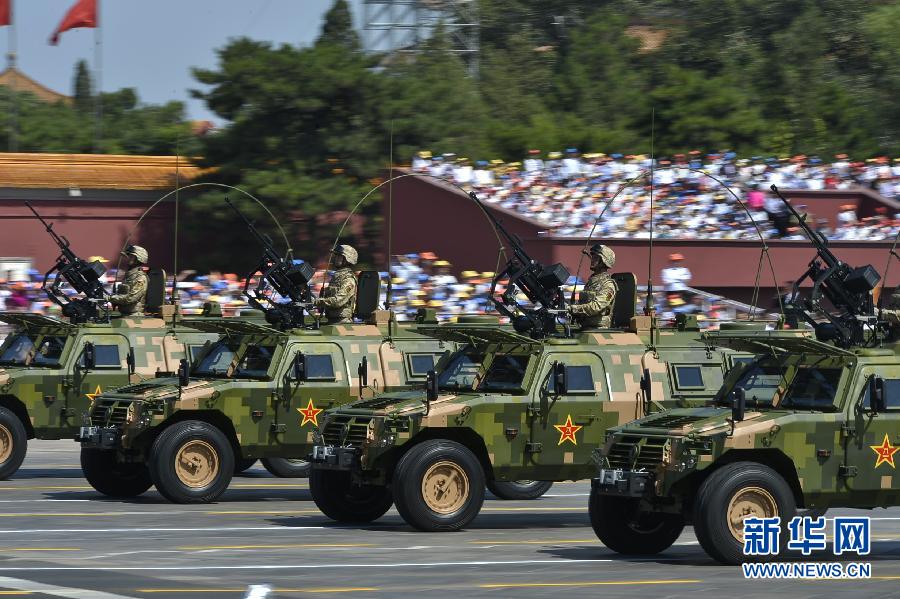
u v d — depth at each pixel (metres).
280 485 91.00
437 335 73.44
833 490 57.88
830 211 151.75
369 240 162.62
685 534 67.94
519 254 74.44
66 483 90.56
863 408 58.25
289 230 160.38
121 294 98.62
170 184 168.62
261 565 56.72
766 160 157.88
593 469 70.94
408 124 165.88
